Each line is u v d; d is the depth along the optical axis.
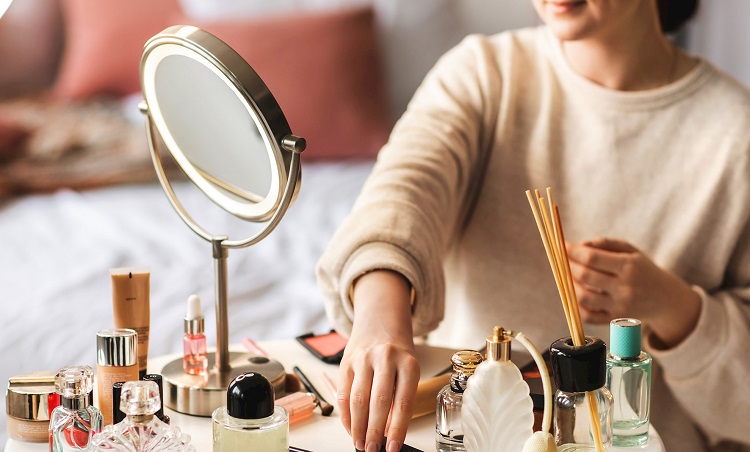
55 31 3.06
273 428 0.73
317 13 2.80
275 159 0.84
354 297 0.95
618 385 0.86
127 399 0.72
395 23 3.01
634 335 0.86
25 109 2.75
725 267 1.28
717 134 1.24
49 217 2.14
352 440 0.83
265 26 2.74
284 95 2.68
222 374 0.94
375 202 1.04
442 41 3.02
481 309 1.31
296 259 1.89
